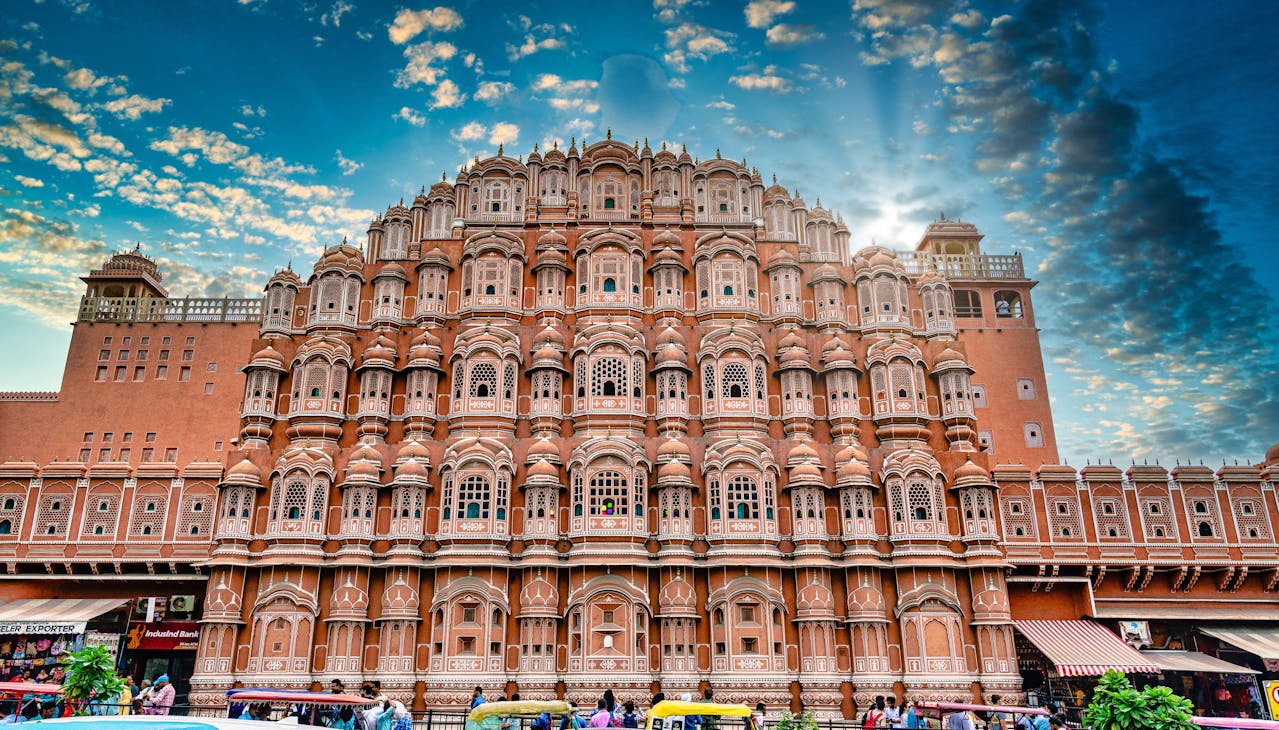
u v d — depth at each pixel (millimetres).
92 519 52688
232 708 37062
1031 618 52688
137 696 36812
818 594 48656
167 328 75688
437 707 45844
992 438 68312
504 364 54531
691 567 48938
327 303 58656
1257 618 52188
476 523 49281
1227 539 53250
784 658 47594
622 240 59750
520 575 48719
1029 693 48406
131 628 49500
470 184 65062
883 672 47562
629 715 33781
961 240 79938
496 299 58438
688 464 51469
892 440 54969
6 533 52438
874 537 50469
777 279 60438
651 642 47688
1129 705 23859
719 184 65312
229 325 75750
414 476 50094
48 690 29328
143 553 51875
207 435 72438
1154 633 52719
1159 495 53938
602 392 54188
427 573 48906
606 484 49969
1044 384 70000
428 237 65188
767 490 50688
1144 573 52812
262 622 47562
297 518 49781
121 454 71875
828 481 52094
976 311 72188
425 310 58594
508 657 47188
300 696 31031
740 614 48094
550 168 65000
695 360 56438
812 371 56531
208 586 48312
